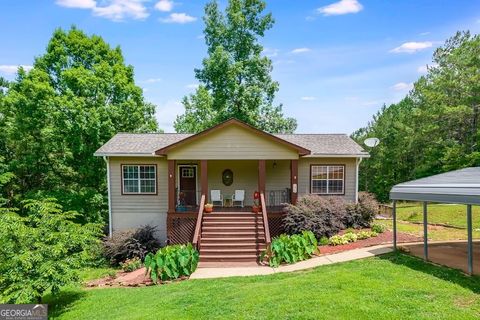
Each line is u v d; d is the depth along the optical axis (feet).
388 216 73.67
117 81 78.64
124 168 57.77
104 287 36.29
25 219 31.27
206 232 47.26
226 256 42.65
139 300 28.66
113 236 51.67
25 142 70.08
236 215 50.52
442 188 28.81
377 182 143.33
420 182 33.99
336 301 22.26
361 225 50.65
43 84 67.00
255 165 61.26
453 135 96.12
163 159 57.93
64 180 75.66
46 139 69.05
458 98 90.94
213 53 89.71
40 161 71.97
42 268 28.63
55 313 28.50
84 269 33.68
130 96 81.41
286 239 39.29
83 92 71.82
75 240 31.99
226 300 25.09
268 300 23.77
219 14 93.20
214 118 96.22
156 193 57.93
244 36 92.02
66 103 66.23
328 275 28.78
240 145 52.39
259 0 92.43
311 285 26.30
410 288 24.26
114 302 29.30
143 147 58.23
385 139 144.87
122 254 49.29
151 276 35.06
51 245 30.55
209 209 51.24
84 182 75.00
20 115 66.18
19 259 27.78
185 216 52.08
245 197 61.31
